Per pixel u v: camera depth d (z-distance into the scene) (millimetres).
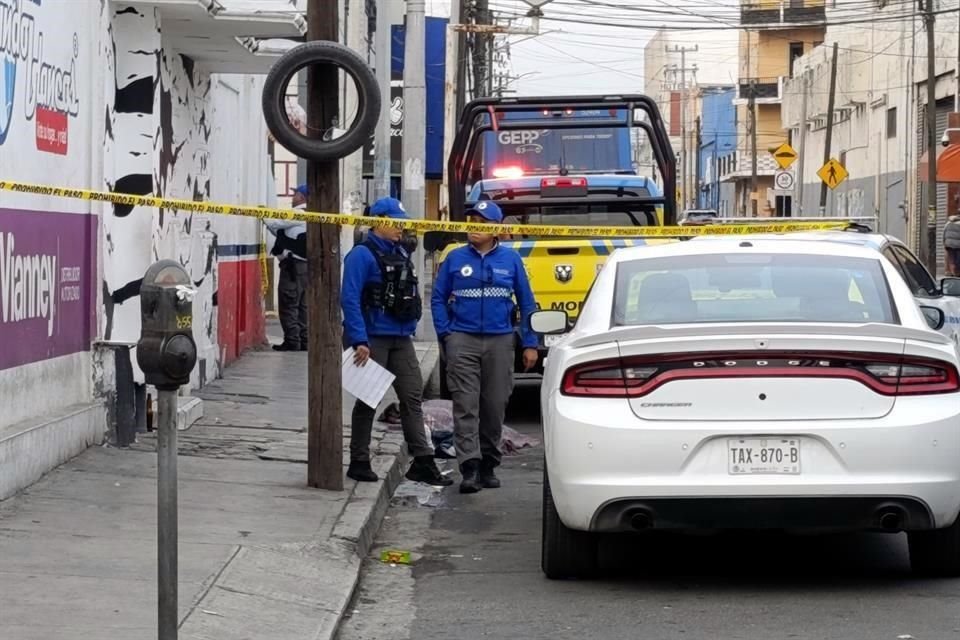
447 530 13281
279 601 9938
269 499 13273
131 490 12844
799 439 9812
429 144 52656
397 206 14633
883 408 9836
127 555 10555
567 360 10234
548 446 10461
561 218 23359
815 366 9844
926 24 57469
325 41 13281
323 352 13859
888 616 9672
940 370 9938
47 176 13609
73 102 14438
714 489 9773
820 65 92500
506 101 25109
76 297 14547
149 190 16406
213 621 9219
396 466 16031
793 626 9469
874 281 11180
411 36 32125
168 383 7371
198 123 20844
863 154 81125
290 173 39156
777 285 11156
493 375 15156
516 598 10508
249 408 19266
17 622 8773
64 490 12680
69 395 14344
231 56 19750
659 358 9953
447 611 10195
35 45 13203
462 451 15062
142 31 16297
